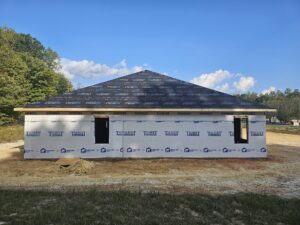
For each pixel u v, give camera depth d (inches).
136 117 751.1
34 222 311.1
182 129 755.4
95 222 311.7
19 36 3801.7
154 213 342.0
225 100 790.5
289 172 601.9
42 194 416.2
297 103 4084.6
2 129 1414.9
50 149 734.5
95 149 741.9
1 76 1716.3
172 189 465.4
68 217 325.1
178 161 709.9
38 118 734.5
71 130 738.8
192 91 828.6
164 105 754.2
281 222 324.5
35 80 2300.7
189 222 315.6
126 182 510.3
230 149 759.7
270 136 1525.6
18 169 611.5
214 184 502.6
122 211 346.0
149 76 882.8
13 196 404.8
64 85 3319.4
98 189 457.7
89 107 733.3
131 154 746.8
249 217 334.6
